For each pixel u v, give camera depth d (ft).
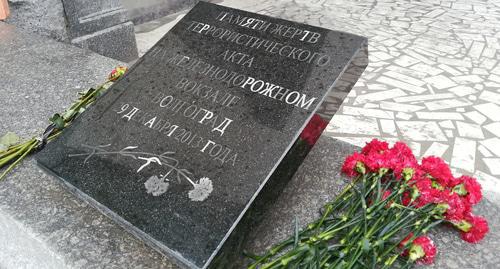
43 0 11.88
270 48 6.07
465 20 19.40
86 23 13.08
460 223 4.86
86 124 6.07
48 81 8.98
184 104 5.84
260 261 4.66
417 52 16.12
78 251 4.99
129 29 14.26
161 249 4.73
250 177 4.88
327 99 5.42
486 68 14.98
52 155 5.87
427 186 5.00
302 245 4.53
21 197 5.85
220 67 6.10
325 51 5.78
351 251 4.47
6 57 9.99
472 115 12.23
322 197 5.70
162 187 5.04
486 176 9.84
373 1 21.94
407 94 13.30
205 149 5.26
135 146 5.58
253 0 22.15
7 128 7.48
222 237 4.48
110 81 8.12
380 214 4.86
